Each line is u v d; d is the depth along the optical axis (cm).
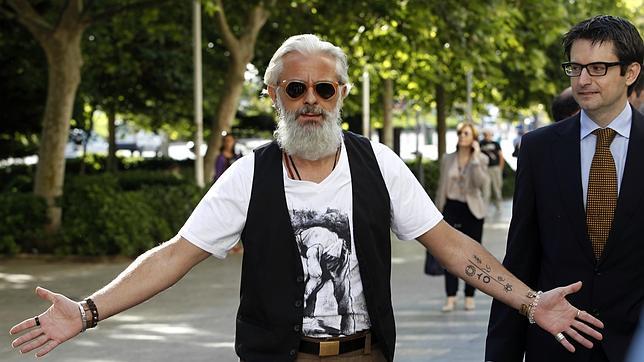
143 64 2833
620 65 422
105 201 1582
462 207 1087
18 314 1085
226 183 393
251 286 388
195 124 1950
